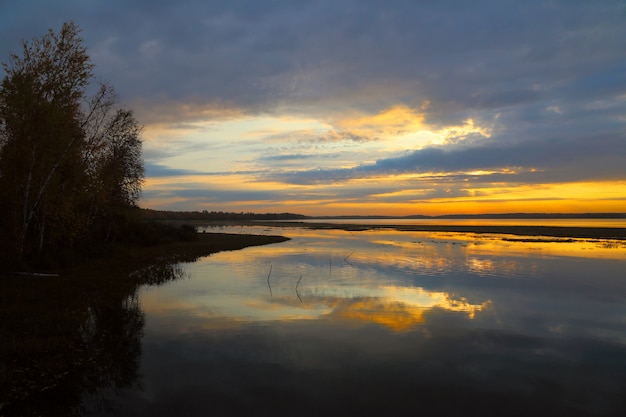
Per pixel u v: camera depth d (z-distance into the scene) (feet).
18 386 27.02
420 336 38.37
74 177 79.41
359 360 32.14
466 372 29.96
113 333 38.60
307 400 25.36
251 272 78.43
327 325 41.81
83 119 80.43
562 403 25.35
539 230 234.38
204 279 70.03
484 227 298.35
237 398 25.58
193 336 37.93
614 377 29.37
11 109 67.36
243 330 39.93
